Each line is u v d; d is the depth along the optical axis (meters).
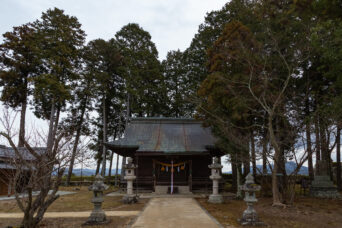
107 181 26.83
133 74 24.88
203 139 19.14
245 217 7.71
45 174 6.65
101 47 25.34
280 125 13.64
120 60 25.83
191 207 10.75
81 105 25.89
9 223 7.79
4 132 6.51
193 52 23.41
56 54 21.03
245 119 12.86
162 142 18.53
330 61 12.12
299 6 5.25
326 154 15.37
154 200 13.35
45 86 18.97
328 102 13.16
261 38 13.27
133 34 26.81
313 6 5.09
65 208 10.78
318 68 12.96
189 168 17.88
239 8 16.70
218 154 18.64
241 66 13.24
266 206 11.05
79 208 10.80
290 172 13.05
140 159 18.72
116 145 17.83
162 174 18.45
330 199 13.51
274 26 12.98
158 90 26.00
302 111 14.12
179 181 18.20
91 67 25.06
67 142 7.75
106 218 7.98
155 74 25.92
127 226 7.20
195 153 16.89
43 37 20.84
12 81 21.05
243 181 14.99
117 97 27.38
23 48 21.50
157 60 27.39
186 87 24.61
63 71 22.22
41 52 20.28
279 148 11.59
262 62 12.48
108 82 26.34
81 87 24.30
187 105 26.75
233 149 13.18
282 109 12.62
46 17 21.78
